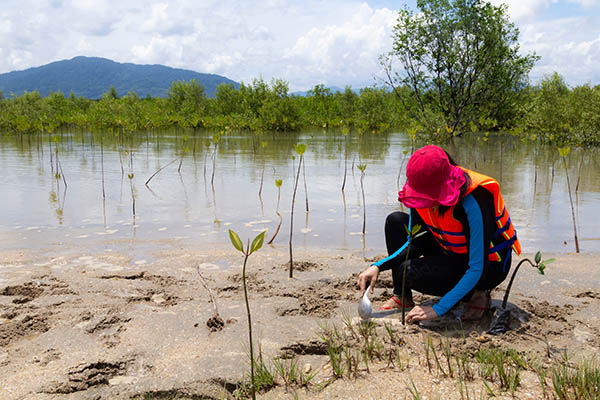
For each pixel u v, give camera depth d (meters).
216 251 4.31
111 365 2.11
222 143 18.36
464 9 18.12
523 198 6.91
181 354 2.21
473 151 14.47
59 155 13.16
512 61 19.11
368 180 8.77
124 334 2.44
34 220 5.59
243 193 7.41
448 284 2.57
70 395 1.88
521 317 2.66
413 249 2.76
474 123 20.56
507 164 11.08
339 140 20.61
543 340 2.38
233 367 2.08
